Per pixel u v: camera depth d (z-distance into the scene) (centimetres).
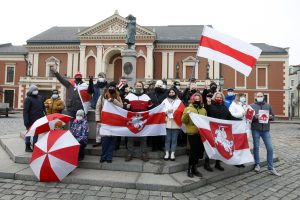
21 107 4372
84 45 4269
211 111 726
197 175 660
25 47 4731
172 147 738
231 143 691
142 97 759
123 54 1177
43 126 650
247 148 720
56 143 625
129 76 1169
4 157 809
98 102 748
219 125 679
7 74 4762
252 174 757
